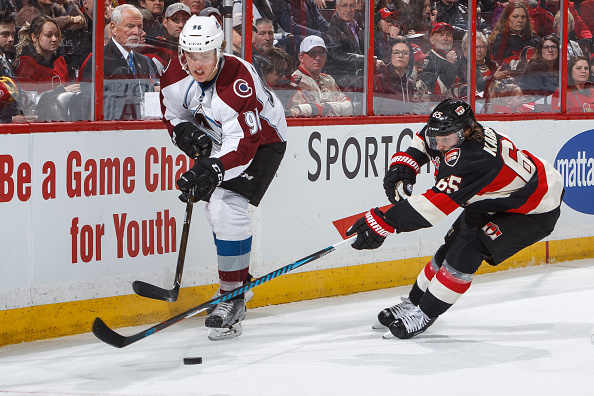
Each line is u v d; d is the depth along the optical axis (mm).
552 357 8344
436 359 8297
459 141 8383
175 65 9328
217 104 8781
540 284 12648
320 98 11961
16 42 9258
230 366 8086
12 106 9281
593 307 10898
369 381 7461
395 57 12656
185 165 10531
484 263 13680
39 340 9398
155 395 7031
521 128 14078
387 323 9641
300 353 8648
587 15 14789
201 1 10688
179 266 9281
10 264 9125
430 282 9242
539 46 14258
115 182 9906
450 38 13234
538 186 8766
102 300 9906
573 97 14859
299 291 11703
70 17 9625
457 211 13430
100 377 7711
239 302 9445
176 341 9297
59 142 9406
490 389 7172
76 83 9773
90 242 9742
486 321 10125
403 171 9531
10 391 7254
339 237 12109
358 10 12164
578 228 14984
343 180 12086
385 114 12688
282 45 11500
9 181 9039
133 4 10094
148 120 10203
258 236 11180
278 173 11312
